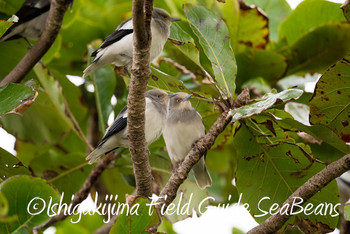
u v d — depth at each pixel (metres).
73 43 12.98
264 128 9.04
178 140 11.39
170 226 11.35
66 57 13.12
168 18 11.18
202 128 11.41
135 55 7.24
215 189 12.63
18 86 7.74
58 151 12.70
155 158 11.59
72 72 13.28
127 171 11.45
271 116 8.33
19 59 12.41
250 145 9.18
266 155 9.18
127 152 11.28
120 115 10.98
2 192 6.21
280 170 9.20
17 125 12.17
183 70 11.36
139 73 7.36
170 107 11.68
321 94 8.48
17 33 12.35
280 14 12.91
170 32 10.07
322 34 11.70
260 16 11.26
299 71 11.88
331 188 8.86
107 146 10.97
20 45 12.49
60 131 12.49
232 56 9.35
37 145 12.55
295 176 9.16
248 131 9.06
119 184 12.23
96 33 12.98
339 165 7.79
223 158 13.30
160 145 11.89
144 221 6.64
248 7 11.20
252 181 9.28
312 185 7.88
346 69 8.22
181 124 11.29
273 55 11.25
